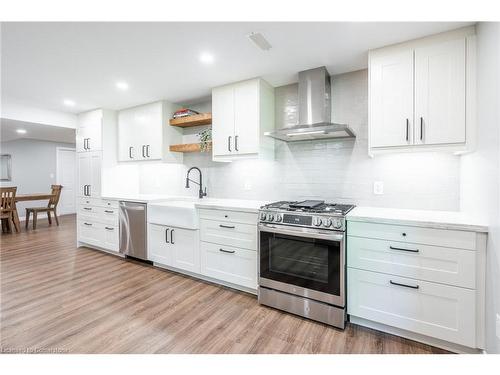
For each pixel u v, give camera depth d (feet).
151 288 8.38
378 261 5.89
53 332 6.00
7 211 16.55
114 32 5.83
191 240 9.05
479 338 4.96
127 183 12.93
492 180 4.71
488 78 4.91
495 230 4.54
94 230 12.42
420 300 5.47
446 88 5.80
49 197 18.75
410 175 7.27
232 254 8.14
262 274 7.26
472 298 5.00
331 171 8.41
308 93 7.84
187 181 10.76
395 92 6.31
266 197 9.61
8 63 7.39
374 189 7.75
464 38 5.63
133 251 10.83
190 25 5.59
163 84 9.04
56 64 7.46
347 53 6.82
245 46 6.47
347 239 6.23
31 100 10.84
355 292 6.17
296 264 6.75
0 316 6.67
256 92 8.41
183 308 7.13
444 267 5.24
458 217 5.83
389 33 5.88
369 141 6.62
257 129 8.41
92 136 12.38
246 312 6.94
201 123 10.74
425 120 6.01
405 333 5.77
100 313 6.84
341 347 5.49
